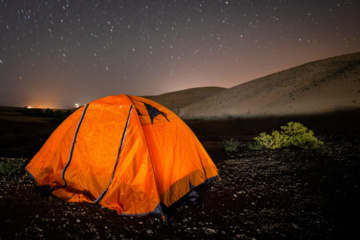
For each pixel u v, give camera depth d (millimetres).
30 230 3314
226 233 3463
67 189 4656
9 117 25344
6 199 4305
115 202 4129
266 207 4301
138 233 3424
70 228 3461
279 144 9453
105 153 4434
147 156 4199
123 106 4645
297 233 3377
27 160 7973
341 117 19328
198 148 5566
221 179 5973
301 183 5355
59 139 4875
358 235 3195
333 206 4098
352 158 6926
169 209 4219
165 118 5172
